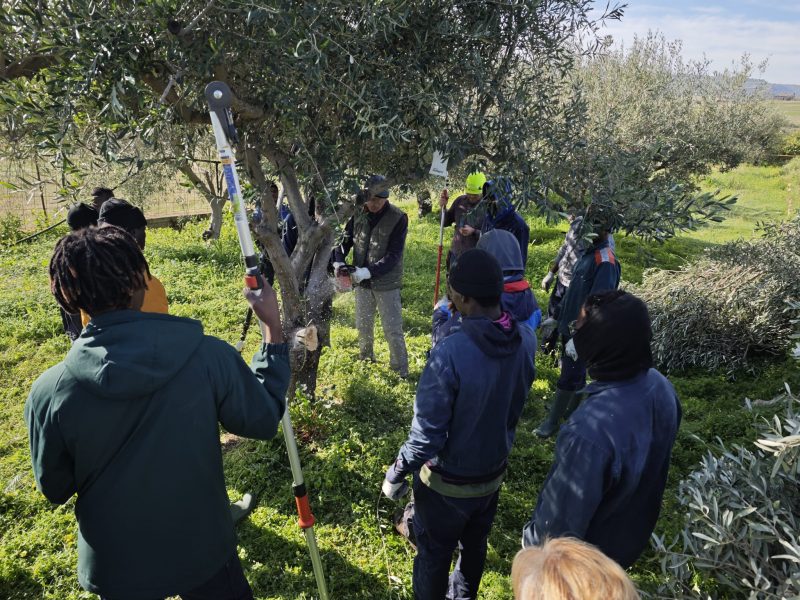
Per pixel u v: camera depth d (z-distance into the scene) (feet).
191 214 40.83
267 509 11.50
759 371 19.03
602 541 6.46
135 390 5.14
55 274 5.39
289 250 18.04
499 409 7.60
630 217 9.61
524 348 7.81
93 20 7.03
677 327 20.08
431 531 8.23
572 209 10.32
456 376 7.25
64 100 7.00
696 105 38.52
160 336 5.38
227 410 5.91
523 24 9.53
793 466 8.44
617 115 10.35
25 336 20.58
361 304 18.17
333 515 11.51
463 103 9.87
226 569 6.50
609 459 5.77
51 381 5.32
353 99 8.82
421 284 27.58
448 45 9.82
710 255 23.67
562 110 10.07
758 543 7.87
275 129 10.28
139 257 5.63
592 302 6.34
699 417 16.24
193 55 7.97
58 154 7.27
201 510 5.90
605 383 6.22
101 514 5.57
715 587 9.35
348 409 15.12
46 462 5.37
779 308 18.99
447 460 7.75
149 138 8.10
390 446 13.37
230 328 21.15
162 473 5.53
